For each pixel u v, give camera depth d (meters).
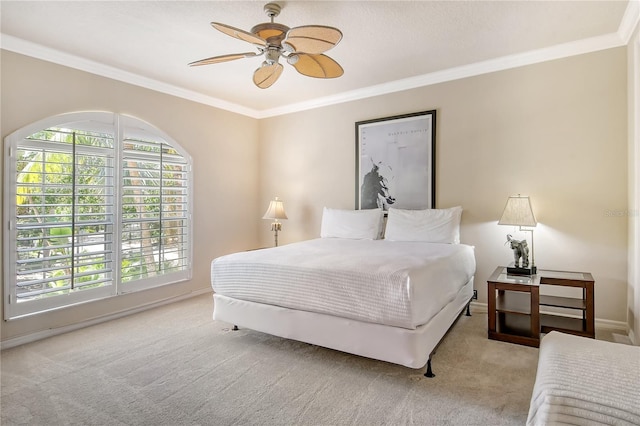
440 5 2.36
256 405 1.85
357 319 2.13
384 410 1.78
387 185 4.00
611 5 2.38
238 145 4.76
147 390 2.01
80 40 2.81
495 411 1.76
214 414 1.77
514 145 3.30
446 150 3.65
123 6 2.34
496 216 3.40
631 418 1.07
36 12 2.39
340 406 1.83
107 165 3.31
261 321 2.53
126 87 3.50
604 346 1.49
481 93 3.45
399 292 1.97
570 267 3.07
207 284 4.33
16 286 2.73
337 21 2.56
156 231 3.73
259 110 4.99
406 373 2.17
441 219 3.48
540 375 1.34
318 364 2.32
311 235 4.66
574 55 3.01
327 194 4.51
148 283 3.64
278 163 4.91
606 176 2.92
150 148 3.68
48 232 2.92
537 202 3.20
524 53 3.16
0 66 2.68
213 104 4.40
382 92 4.02
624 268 2.85
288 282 2.38
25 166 2.80
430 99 3.73
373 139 4.10
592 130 2.96
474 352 2.46
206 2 2.30
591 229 2.98
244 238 4.86
